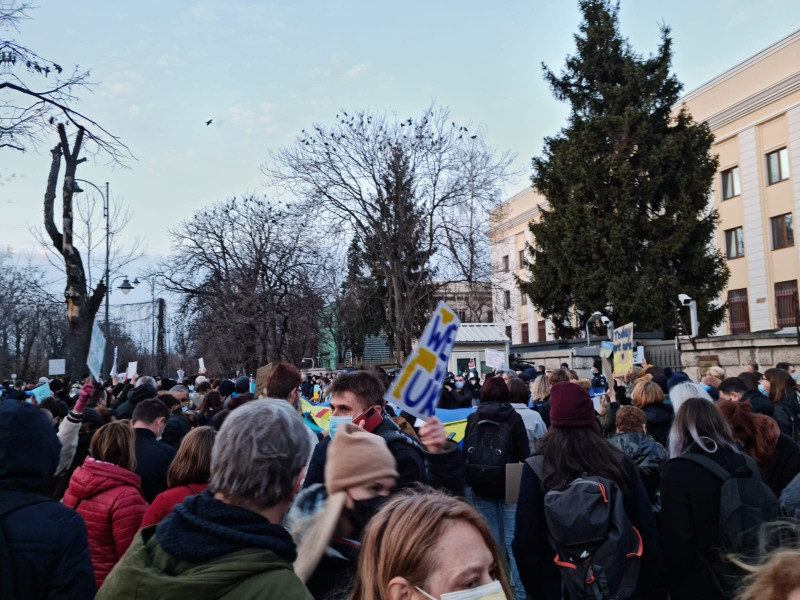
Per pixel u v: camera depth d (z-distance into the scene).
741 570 2.97
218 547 1.70
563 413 3.28
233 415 1.98
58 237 13.58
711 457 3.28
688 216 26.80
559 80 30.06
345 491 2.25
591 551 2.93
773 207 30.97
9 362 40.03
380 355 49.97
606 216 27.66
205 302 37.31
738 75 32.81
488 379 5.57
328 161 30.16
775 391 6.76
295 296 34.09
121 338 32.78
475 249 30.41
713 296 27.12
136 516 3.55
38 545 2.37
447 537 1.49
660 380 6.69
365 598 1.55
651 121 28.12
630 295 26.53
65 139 13.13
